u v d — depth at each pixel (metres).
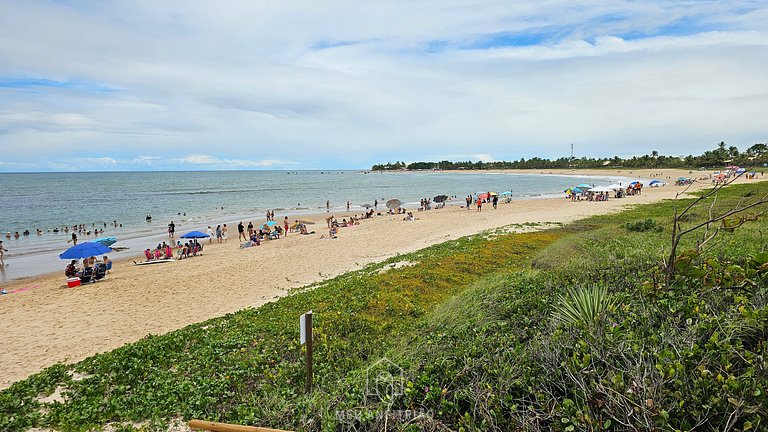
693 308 5.60
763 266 5.80
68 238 34.00
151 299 16.58
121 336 12.62
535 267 14.36
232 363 8.38
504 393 4.86
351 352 8.59
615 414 3.98
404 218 40.88
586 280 8.41
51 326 13.70
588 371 4.51
